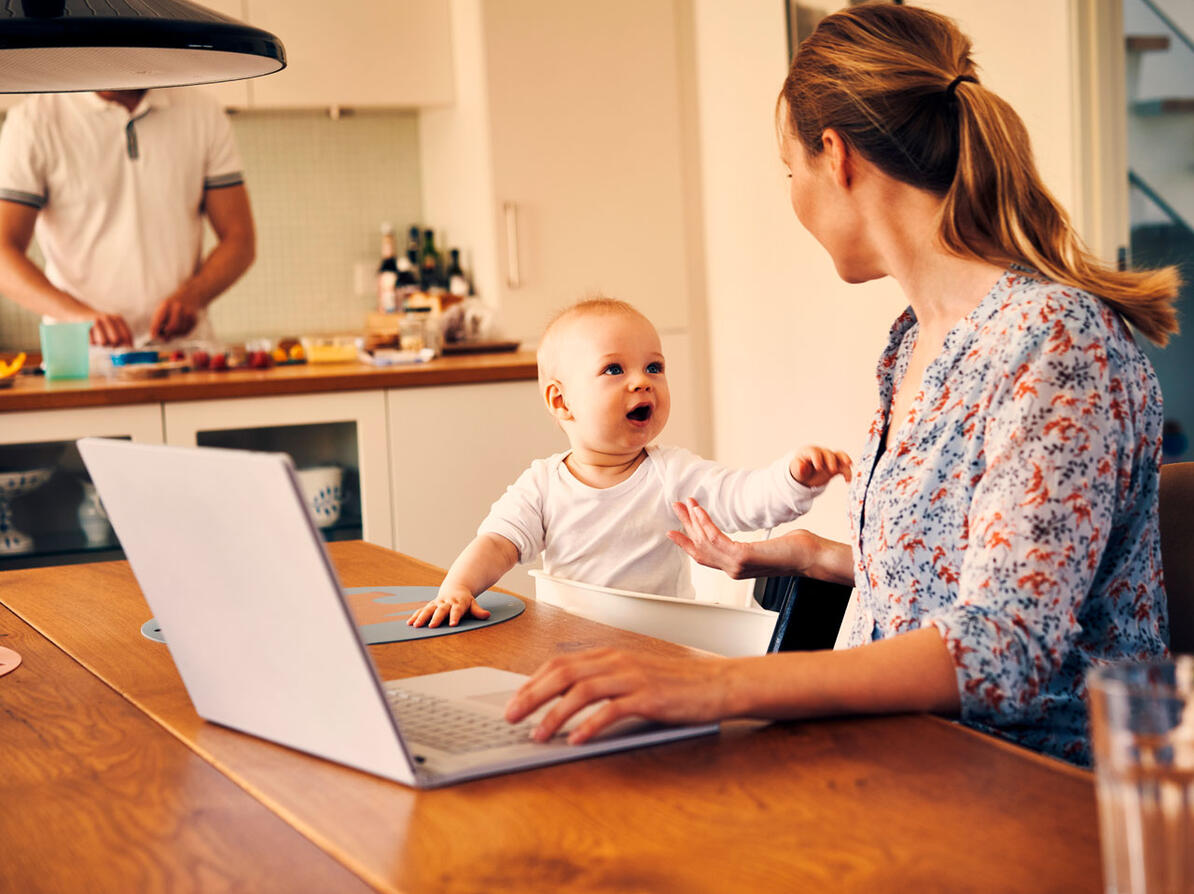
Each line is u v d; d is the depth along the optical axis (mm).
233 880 675
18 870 703
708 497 1682
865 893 609
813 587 1410
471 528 3123
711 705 832
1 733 976
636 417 1689
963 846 659
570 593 1374
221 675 920
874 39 1059
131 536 929
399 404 3035
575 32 4066
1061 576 874
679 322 4242
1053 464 894
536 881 644
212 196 3750
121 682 1114
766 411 3959
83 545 2766
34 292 3379
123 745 926
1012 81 2912
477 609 1321
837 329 3541
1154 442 987
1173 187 3508
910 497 1018
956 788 740
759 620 1265
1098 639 999
